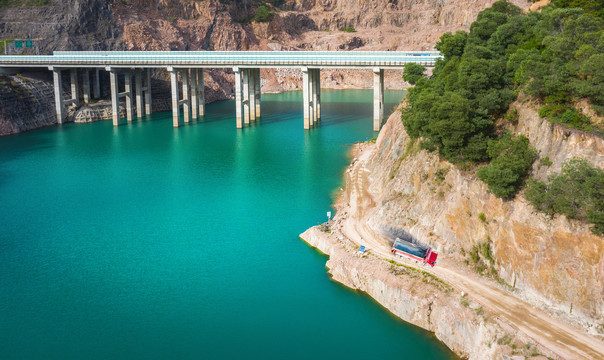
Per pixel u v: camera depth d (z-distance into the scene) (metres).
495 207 71.06
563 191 63.66
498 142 77.19
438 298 67.19
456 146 79.31
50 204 112.06
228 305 74.00
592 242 60.31
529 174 71.25
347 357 63.78
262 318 71.12
